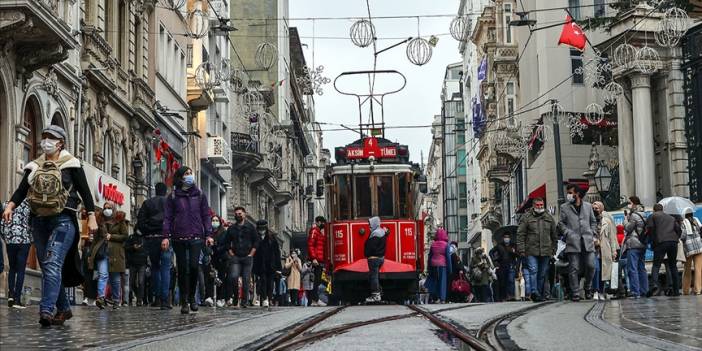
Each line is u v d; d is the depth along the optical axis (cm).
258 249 2555
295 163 9819
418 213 3262
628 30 4347
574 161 5347
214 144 5569
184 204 1766
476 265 3284
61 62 2962
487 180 8150
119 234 2303
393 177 3116
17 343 1068
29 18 2445
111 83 3494
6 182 2561
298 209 10444
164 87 4469
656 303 1866
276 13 8169
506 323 1287
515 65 6888
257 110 6750
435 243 2970
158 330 1254
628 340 1016
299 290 3728
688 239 2588
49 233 1282
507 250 3036
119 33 3828
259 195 7438
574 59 5472
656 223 2473
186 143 4969
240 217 2306
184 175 1764
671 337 1051
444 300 2980
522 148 6034
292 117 9638
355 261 3062
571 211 2273
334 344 990
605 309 1656
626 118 4584
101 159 3456
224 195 6100
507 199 7294
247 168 6675
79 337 1148
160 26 4441
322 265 3127
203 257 2578
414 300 3256
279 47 8219
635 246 2473
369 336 1088
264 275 2575
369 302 2650
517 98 6875
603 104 5416
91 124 3375
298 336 1091
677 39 2928
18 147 2634
